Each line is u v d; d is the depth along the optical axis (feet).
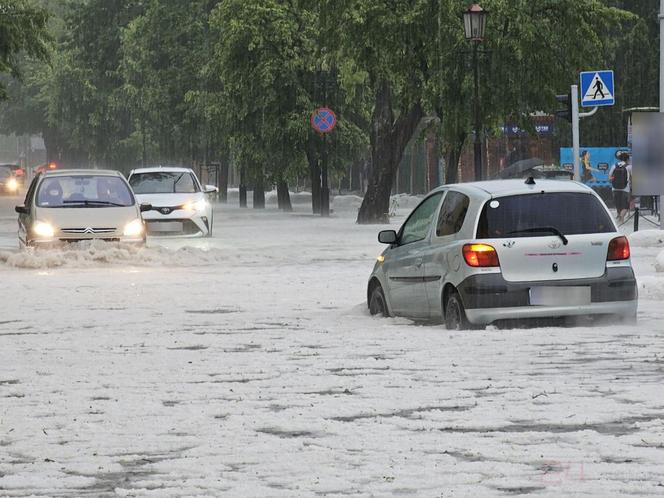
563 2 278.67
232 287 146.00
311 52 367.86
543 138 418.92
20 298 134.00
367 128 396.16
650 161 176.45
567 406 65.36
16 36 330.75
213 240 238.27
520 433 58.75
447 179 291.38
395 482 49.75
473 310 95.61
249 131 392.27
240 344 93.04
